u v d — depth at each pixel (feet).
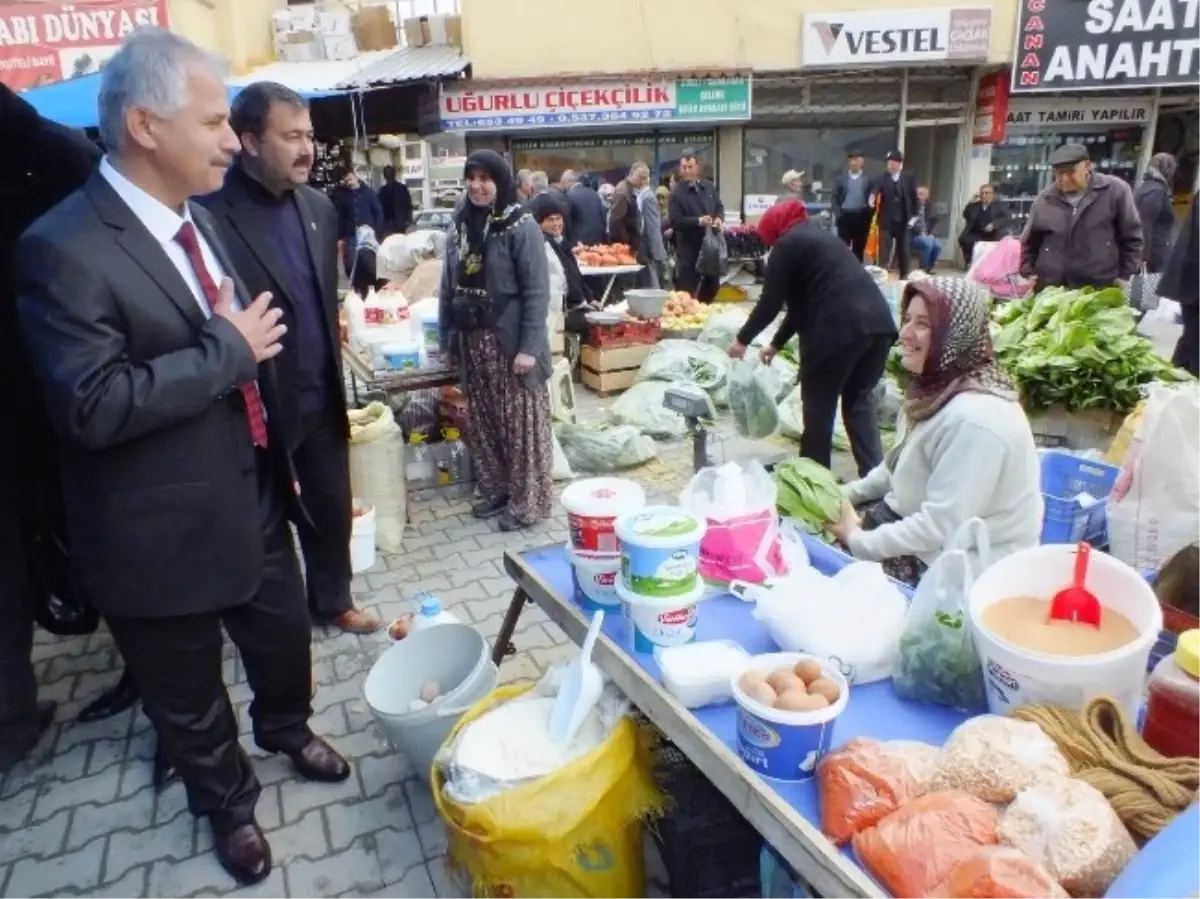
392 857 7.36
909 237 35.91
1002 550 7.46
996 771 4.26
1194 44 38.01
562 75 36.68
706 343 21.86
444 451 16.19
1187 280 15.25
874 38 37.83
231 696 9.82
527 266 12.96
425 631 8.16
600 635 6.33
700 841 6.21
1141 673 4.74
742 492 6.94
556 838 5.44
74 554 6.13
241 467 6.40
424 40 40.70
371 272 28.84
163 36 5.55
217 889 7.11
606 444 16.48
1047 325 14.17
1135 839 4.03
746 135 41.11
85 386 5.33
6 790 8.42
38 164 8.28
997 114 40.16
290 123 8.60
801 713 4.69
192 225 6.20
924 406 7.86
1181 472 8.07
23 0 25.49
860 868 4.17
